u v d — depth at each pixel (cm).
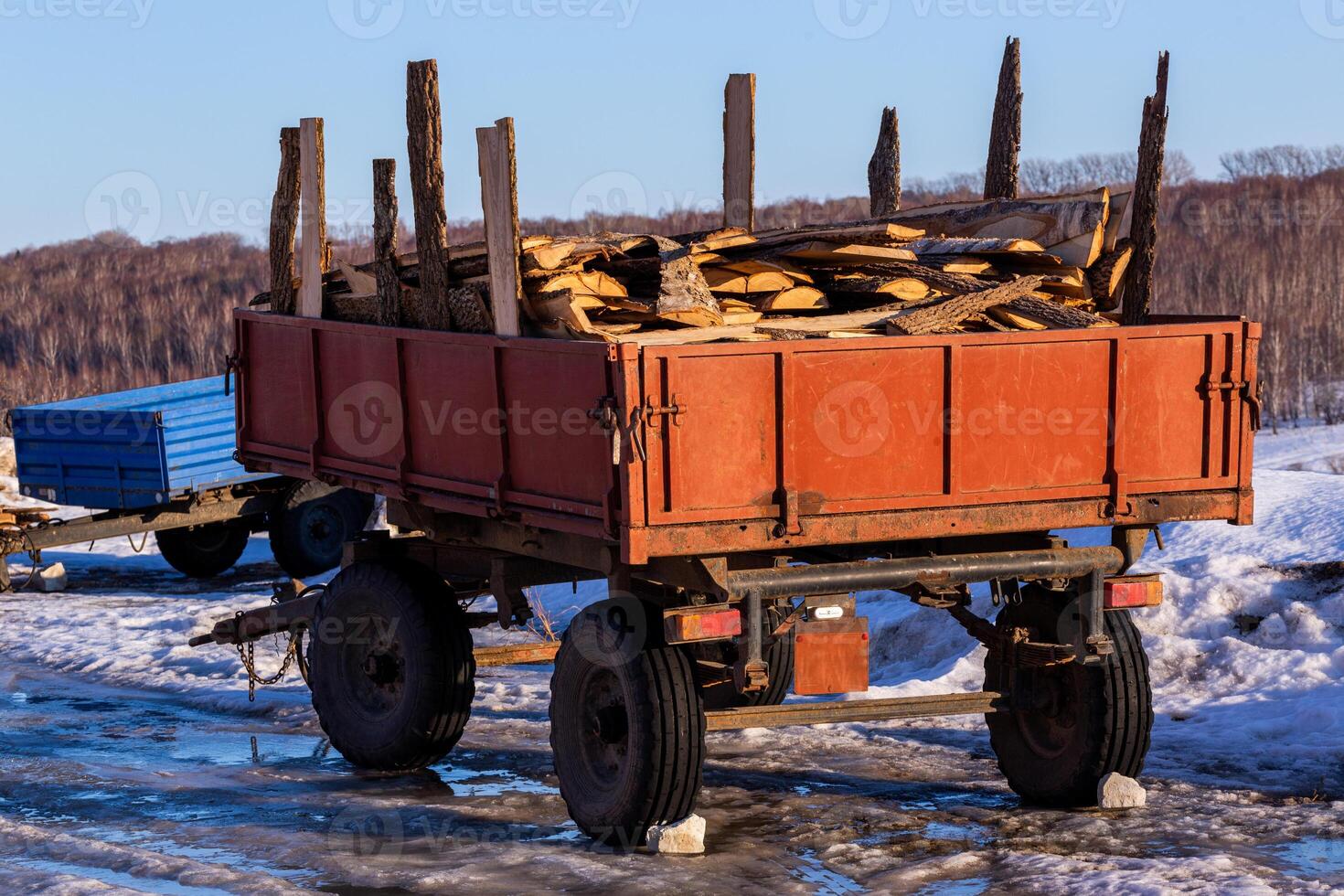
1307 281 9662
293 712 1063
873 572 665
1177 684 1014
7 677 1276
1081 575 708
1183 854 643
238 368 966
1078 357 678
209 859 683
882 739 905
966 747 887
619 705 684
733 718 682
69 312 6800
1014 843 669
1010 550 741
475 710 1055
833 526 638
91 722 1059
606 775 693
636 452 598
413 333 774
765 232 853
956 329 704
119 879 640
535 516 683
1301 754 826
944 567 679
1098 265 824
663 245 747
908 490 654
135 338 6550
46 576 1900
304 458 895
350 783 846
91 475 1842
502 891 608
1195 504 703
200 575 2020
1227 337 701
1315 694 945
